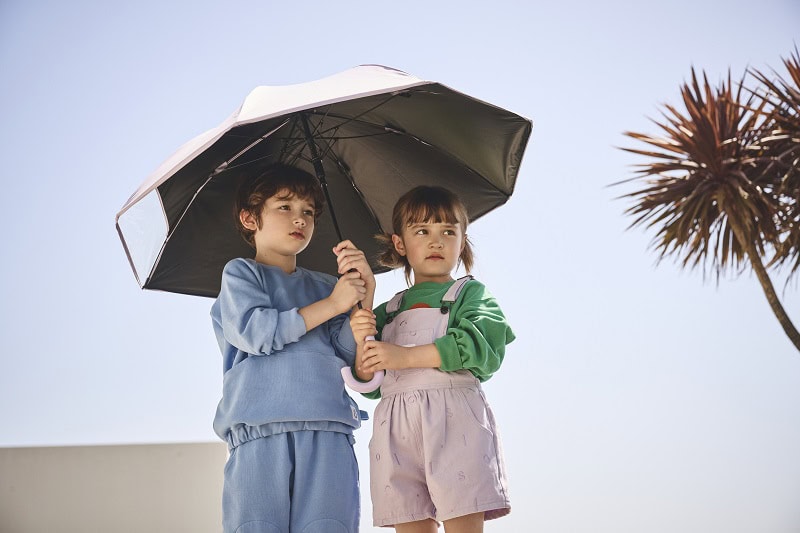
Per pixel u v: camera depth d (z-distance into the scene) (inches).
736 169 92.2
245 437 89.3
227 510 88.5
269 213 98.8
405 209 104.4
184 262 109.7
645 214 96.4
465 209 108.7
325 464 88.6
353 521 89.2
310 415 88.8
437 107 104.3
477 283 101.3
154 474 137.9
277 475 87.0
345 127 110.5
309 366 91.4
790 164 91.7
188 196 104.3
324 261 115.4
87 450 138.5
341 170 114.2
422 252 102.1
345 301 92.0
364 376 93.3
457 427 93.0
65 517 136.2
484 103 98.3
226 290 94.5
